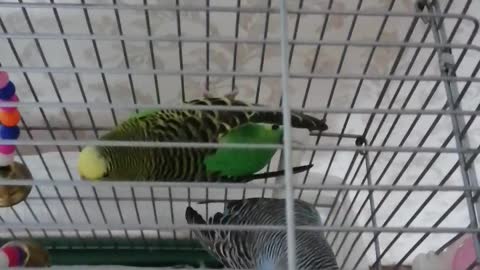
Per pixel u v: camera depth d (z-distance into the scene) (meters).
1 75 0.57
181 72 0.53
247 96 0.89
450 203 1.07
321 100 0.90
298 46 0.83
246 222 0.69
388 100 0.91
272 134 0.67
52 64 0.83
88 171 0.60
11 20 0.79
